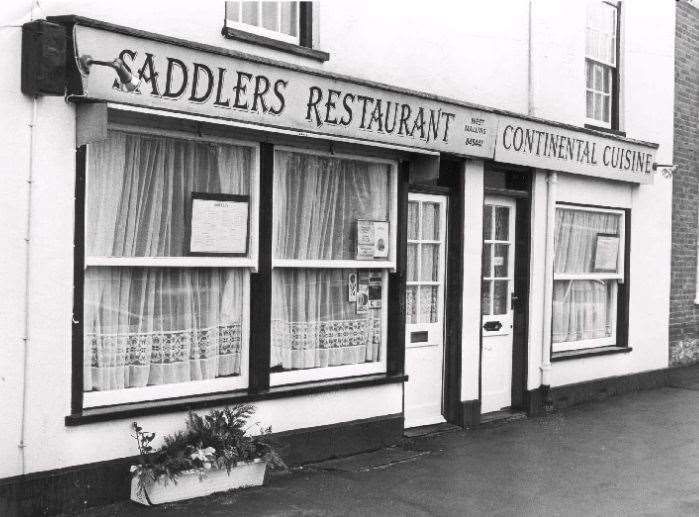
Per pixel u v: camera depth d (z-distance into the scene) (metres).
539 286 8.75
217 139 5.88
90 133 5.00
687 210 11.21
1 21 4.71
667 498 5.82
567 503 5.67
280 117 5.96
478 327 8.04
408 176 7.26
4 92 4.74
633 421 8.43
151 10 5.40
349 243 6.98
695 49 11.26
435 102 7.05
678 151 10.96
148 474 5.19
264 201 6.21
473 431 7.82
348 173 6.96
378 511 5.39
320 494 5.69
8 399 4.80
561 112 8.95
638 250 10.30
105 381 5.51
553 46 8.82
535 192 8.65
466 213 7.87
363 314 7.13
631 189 10.16
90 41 4.89
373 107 6.55
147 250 5.67
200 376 6.01
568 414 8.77
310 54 6.34
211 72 5.46
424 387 7.73
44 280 4.96
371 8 6.89
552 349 9.19
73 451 5.09
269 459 5.79
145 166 5.66
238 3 6.13
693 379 10.85
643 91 10.25
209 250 5.94
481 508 5.53
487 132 7.69
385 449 7.02
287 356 6.62
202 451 5.41
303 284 6.71
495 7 8.11
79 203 5.14
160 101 5.27
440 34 7.52
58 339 5.03
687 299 11.32
